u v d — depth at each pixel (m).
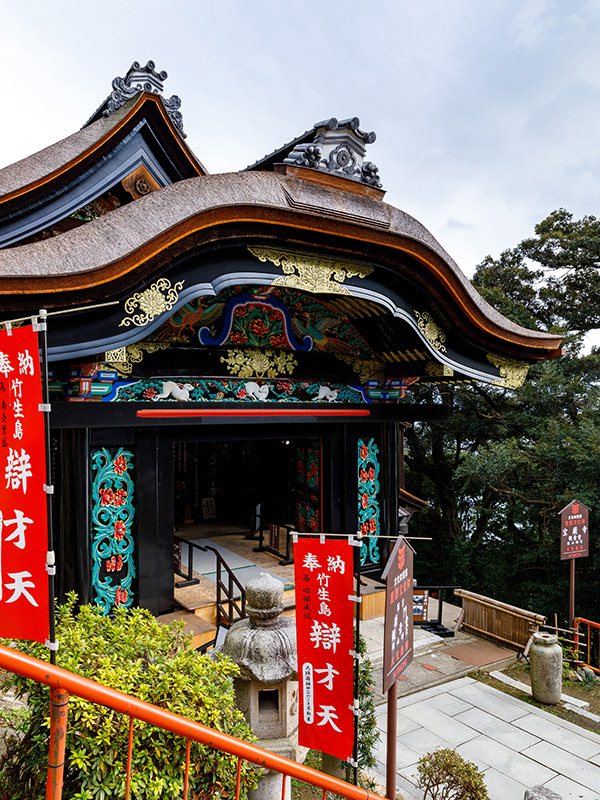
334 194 6.44
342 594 4.02
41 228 8.12
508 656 8.76
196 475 15.64
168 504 7.54
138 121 8.58
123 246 5.11
